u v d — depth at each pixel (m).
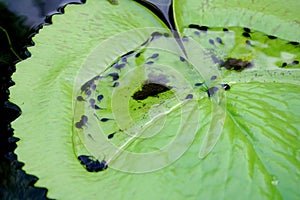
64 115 0.68
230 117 0.67
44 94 0.69
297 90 0.68
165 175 0.64
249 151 0.64
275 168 0.64
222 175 0.64
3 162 0.65
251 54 0.71
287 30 0.71
